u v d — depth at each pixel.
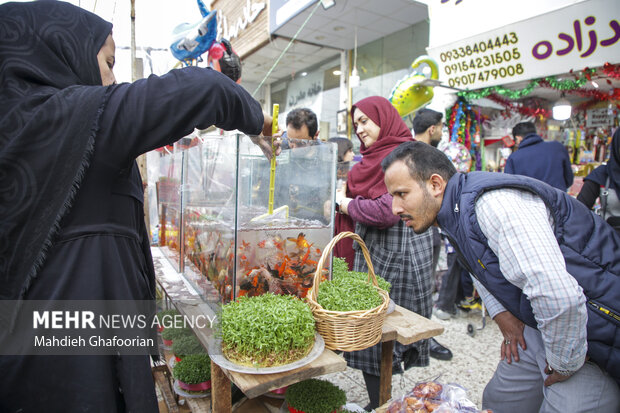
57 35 0.81
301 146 1.24
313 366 0.95
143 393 0.84
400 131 1.88
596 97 4.37
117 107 0.77
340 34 5.11
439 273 3.66
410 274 1.75
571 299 0.92
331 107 6.14
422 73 2.96
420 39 4.76
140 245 0.95
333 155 1.28
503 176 1.10
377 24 4.79
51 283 0.75
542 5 2.98
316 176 1.28
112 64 0.97
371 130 1.89
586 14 2.76
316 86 6.39
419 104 3.07
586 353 1.06
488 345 2.80
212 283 1.37
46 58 0.79
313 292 1.12
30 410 0.77
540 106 5.02
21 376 0.76
